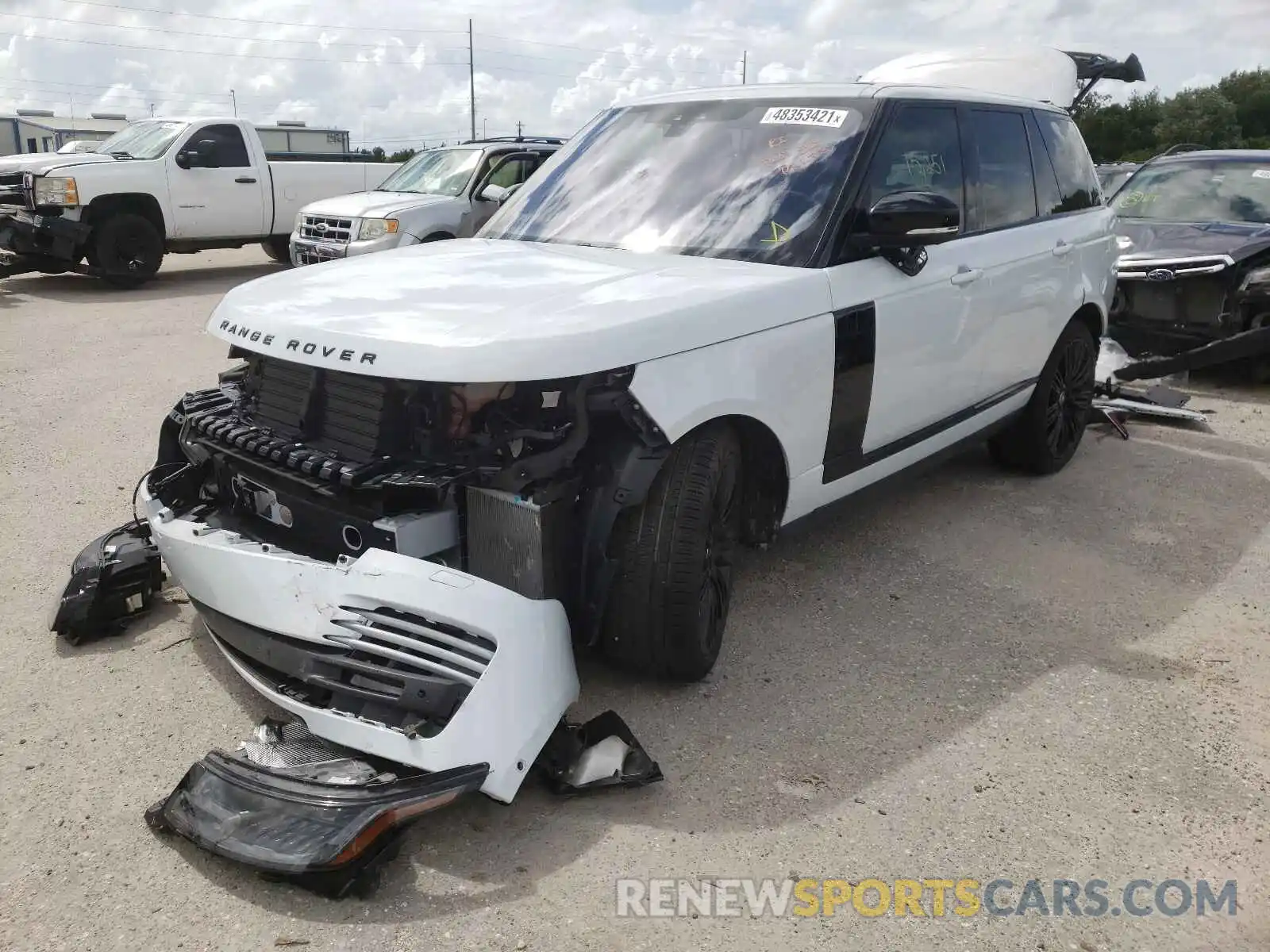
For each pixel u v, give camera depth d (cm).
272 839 229
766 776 285
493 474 266
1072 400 561
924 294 391
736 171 386
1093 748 306
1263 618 397
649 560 294
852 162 369
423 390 271
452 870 243
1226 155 920
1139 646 373
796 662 350
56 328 938
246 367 358
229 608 276
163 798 266
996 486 545
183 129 1282
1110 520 500
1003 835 265
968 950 227
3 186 1158
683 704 319
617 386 273
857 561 441
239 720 302
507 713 251
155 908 229
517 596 259
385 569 253
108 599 344
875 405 377
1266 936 234
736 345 306
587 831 259
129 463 540
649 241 375
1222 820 274
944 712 323
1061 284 509
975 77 695
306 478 278
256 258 1652
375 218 1030
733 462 318
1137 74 930
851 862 253
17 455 551
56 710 305
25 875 238
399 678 248
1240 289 773
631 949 222
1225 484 558
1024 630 382
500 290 302
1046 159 514
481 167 1113
